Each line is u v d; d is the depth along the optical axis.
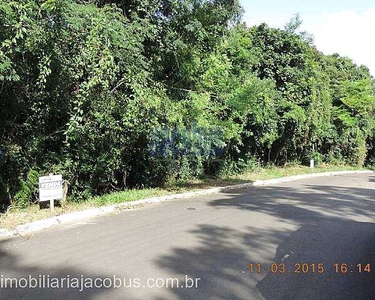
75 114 9.27
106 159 10.84
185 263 5.94
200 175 17.20
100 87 9.75
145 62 10.87
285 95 22.14
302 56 22.38
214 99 15.32
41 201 9.28
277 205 11.29
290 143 24.56
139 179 13.56
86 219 8.93
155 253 6.40
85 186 10.76
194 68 12.91
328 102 26.33
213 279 5.31
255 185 17.06
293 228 8.34
